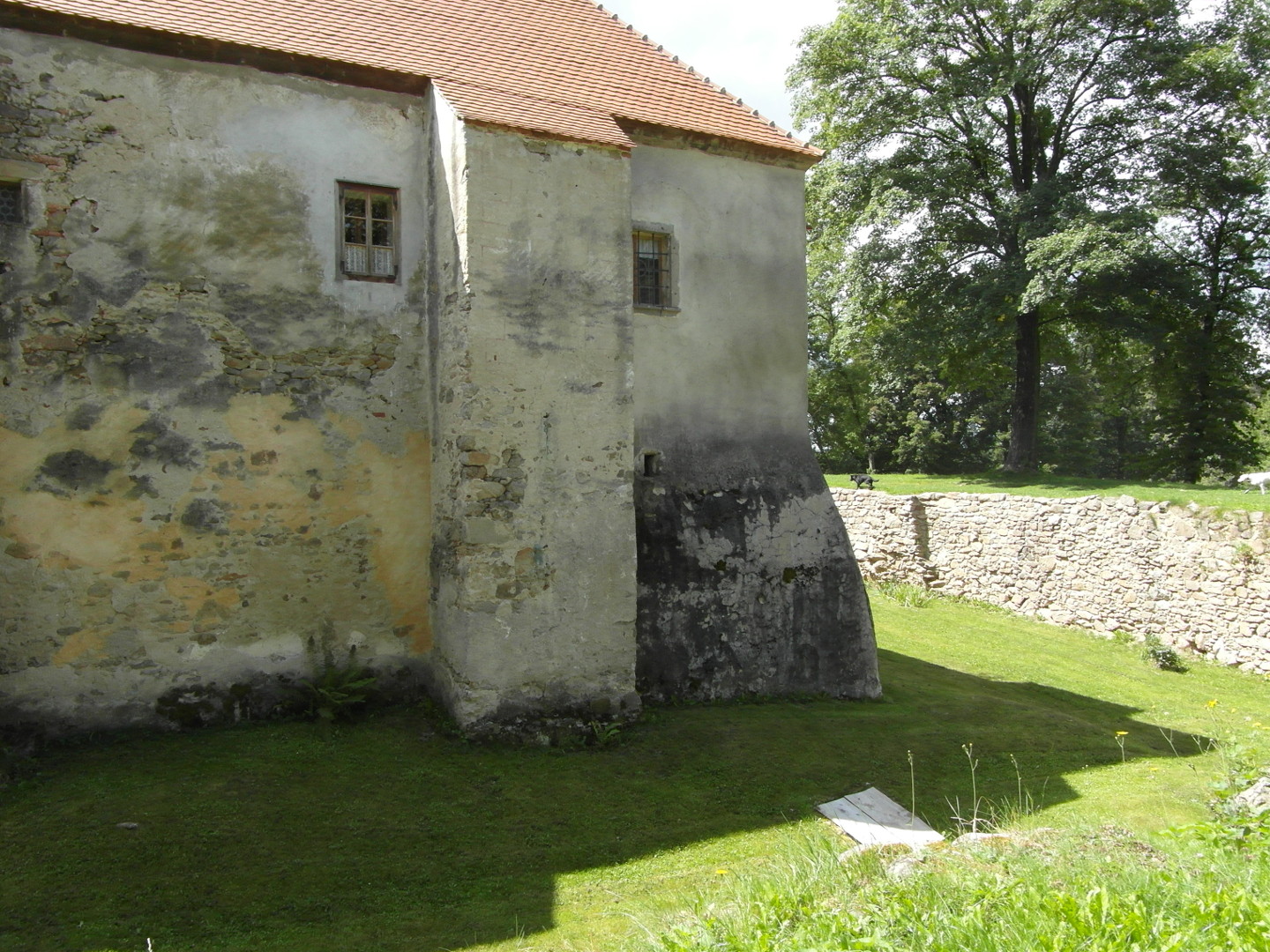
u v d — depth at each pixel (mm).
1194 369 20625
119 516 7070
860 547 18438
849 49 20344
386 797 6289
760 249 9805
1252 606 12352
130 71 7164
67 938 4543
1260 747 8875
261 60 7586
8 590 6707
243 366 7516
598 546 7758
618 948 4348
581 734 7473
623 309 7953
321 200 7848
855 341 21875
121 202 7113
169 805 5895
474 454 7234
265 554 7582
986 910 3736
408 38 8734
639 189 9055
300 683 7656
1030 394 21688
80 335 6969
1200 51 18047
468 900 5195
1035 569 15344
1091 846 4852
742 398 9609
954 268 20781
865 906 3941
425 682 8164
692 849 5914
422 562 8195
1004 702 10125
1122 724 9773
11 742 6633
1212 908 3457
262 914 4902
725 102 10273
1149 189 18891
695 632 8914
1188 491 15547
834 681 9625
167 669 7215
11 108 6750
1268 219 19922
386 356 8086
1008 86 18625
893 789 7094
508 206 7422
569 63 9578
